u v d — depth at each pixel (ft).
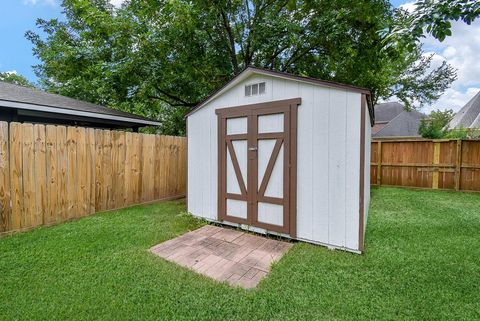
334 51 24.63
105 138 16.48
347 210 10.52
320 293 7.47
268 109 12.58
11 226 12.23
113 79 24.66
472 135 34.71
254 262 9.67
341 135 10.62
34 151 13.08
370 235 12.34
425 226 13.66
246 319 6.43
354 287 7.74
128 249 10.60
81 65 26.21
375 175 28.17
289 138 11.94
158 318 6.44
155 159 19.74
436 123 33.88
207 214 15.25
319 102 11.15
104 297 7.26
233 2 25.76
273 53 27.58
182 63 25.94
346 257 9.87
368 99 11.05
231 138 14.02
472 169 23.58
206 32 26.08
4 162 12.00
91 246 10.77
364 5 21.36
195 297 7.32
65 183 14.38
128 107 34.14
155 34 23.45
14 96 17.31
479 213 16.25
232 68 28.81
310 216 11.45
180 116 39.96
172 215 15.93
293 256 10.04
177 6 20.06
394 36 8.92
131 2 24.63
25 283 7.90
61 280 8.09
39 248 10.49
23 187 12.65
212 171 15.02
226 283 8.10
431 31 8.38
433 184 25.20
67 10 36.27
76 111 18.90
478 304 6.88
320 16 24.17
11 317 6.42
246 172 13.51
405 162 26.48
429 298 7.13
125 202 17.71
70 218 14.60
